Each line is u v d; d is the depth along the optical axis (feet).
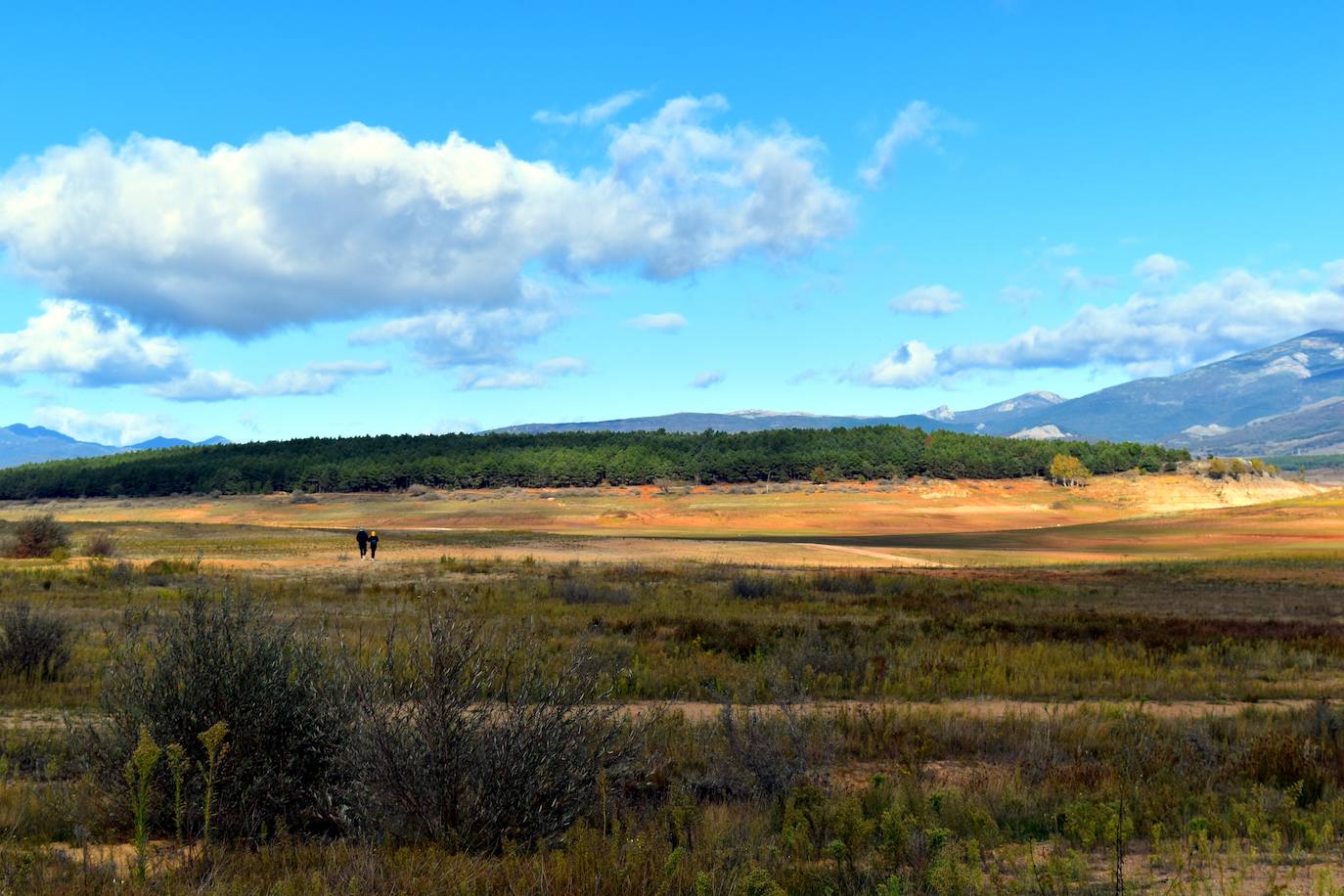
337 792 26.00
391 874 21.40
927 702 54.24
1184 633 88.22
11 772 32.68
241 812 26.27
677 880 21.61
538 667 29.86
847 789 33.01
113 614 82.74
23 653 53.21
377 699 25.95
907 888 21.80
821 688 56.95
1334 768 35.91
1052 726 44.60
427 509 610.65
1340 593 145.07
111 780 26.84
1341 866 24.86
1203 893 22.34
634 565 180.04
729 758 34.40
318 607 92.79
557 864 22.08
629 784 31.35
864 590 138.72
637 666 58.59
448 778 24.88
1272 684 62.90
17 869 21.65
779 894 20.31
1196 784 34.58
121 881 21.18
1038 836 28.84
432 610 27.45
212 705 26.23
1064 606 121.39
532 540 247.50
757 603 117.60
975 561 234.58
